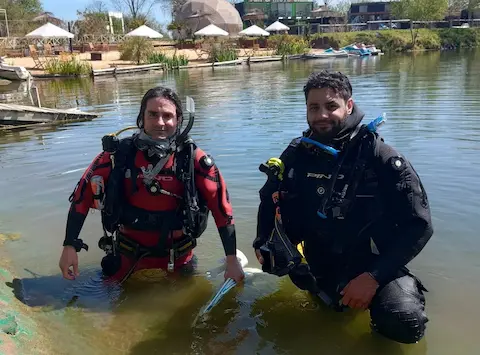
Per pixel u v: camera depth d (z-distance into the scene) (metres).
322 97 2.29
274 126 6.97
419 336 2.17
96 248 3.39
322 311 2.54
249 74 18.58
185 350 2.23
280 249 2.51
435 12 45.91
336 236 2.42
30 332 2.28
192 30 41.00
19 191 4.51
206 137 6.37
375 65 21.22
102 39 36.12
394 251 2.22
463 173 4.46
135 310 2.59
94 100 11.88
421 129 6.38
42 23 38.28
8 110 7.98
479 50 35.59
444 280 2.75
